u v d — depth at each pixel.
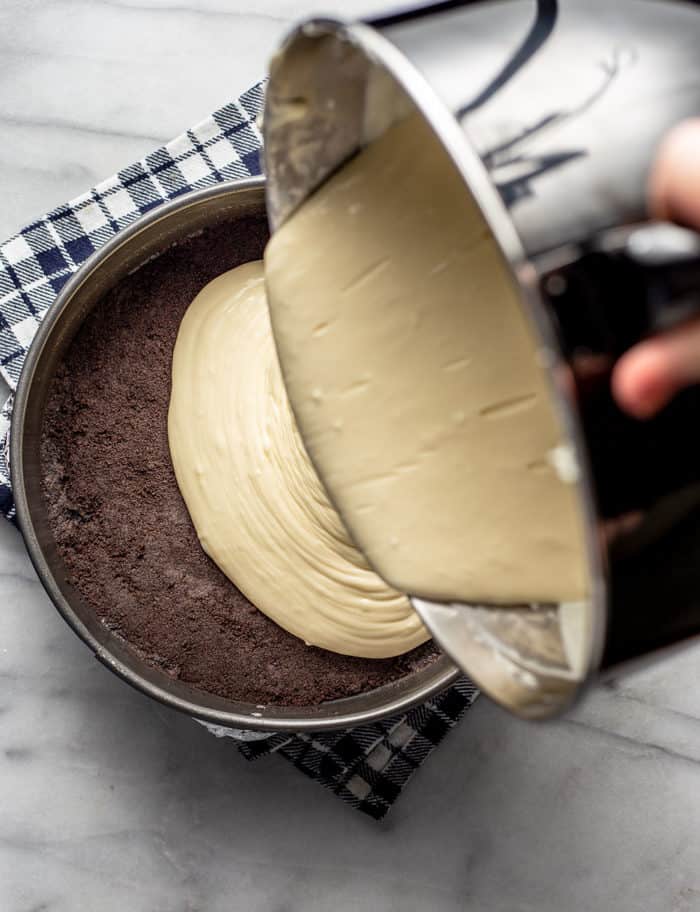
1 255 0.66
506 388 0.49
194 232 0.65
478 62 0.43
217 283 0.65
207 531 0.63
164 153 0.67
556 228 0.41
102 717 0.68
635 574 0.42
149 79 0.69
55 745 0.67
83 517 0.63
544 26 0.44
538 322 0.39
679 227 0.41
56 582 0.60
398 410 0.52
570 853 0.68
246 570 0.63
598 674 0.43
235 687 0.63
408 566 0.52
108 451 0.64
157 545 0.64
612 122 0.42
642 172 0.41
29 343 0.66
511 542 0.49
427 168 0.50
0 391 0.67
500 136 0.42
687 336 0.40
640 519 0.41
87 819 0.67
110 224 0.67
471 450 0.50
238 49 0.69
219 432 0.63
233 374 0.64
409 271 0.50
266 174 0.54
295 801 0.68
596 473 0.40
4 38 0.69
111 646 0.61
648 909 0.68
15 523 0.66
